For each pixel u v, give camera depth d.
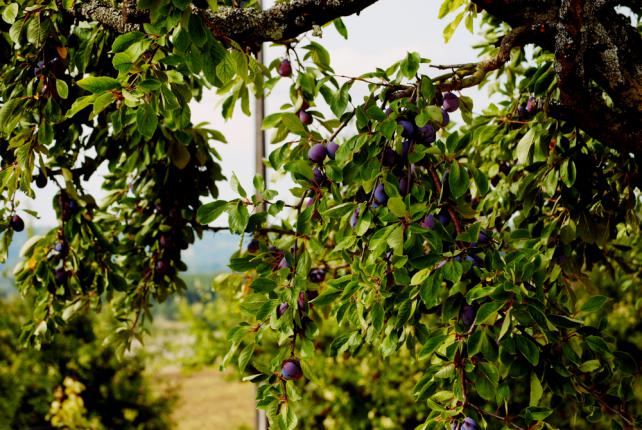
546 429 1.96
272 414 1.97
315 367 6.41
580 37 1.97
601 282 5.79
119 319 3.75
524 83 2.96
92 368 8.95
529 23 2.13
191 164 3.69
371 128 1.97
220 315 7.98
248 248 2.77
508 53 2.08
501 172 3.30
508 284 1.69
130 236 3.91
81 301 3.67
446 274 1.76
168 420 10.10
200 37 1.73
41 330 3.40
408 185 1.94
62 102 2.81
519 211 2.97
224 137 3.57
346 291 1.92
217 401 17.17
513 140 3.05
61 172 3.18
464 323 1.88
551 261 2.62
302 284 1.92
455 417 1.83
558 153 2.55
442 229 1.84
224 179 3.76
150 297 3.99
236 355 2.18
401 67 1.95
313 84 2.59
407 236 1.80
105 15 2.31
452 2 3.03
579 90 2.10
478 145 3.04
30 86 2.54
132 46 1.81
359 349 2.48
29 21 2.41
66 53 2.65
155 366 9.62
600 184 2.63
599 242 2.55
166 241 3.72
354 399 6.48
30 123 2.56
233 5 2.30
